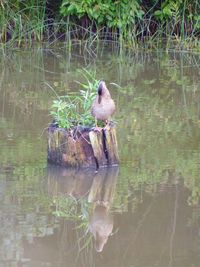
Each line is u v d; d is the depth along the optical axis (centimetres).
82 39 2297
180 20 2311
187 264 823
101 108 1105
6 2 2238
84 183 1073
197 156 1195
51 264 818
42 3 2288
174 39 2294
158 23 2331
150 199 1008
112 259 832
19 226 909
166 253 851
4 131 1312
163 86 1722
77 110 1241
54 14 2331
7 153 1187
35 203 987
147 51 2227
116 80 1773
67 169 1127
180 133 1328
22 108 1487
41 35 2262
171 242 878
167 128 1360
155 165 1151
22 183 1062
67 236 885
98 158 1129
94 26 2325
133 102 1552
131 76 1834
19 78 1784
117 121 1399
